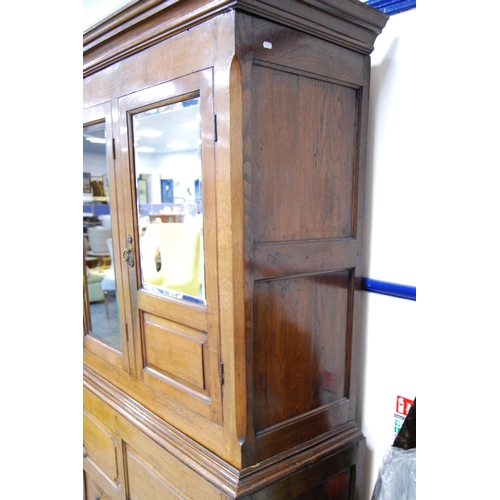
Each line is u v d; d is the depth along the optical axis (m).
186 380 0.99
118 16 0.95
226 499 0.86
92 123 1.20
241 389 0.86
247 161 0.80
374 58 1.07
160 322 1.05
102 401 1.31
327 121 0.95
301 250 0.93
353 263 1.07
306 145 0.91
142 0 0.86
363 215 1.08
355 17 0.91
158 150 0.98
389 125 1.06
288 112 0.86
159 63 0.92
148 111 0.98
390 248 1.10
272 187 0.86
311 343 1.00
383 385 1.15
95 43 1.06
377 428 1.18
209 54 0.80
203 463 0.94
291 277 0.92
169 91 0.90
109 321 1.34
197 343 0.94
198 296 0.93
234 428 0.88
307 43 0.87
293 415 0.99
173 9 0.84
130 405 1.20
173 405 1.04
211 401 0.93
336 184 1.00
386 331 1.13
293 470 0.94
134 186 1.07
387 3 1.02
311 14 0.84
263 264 0.85
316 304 1.00
